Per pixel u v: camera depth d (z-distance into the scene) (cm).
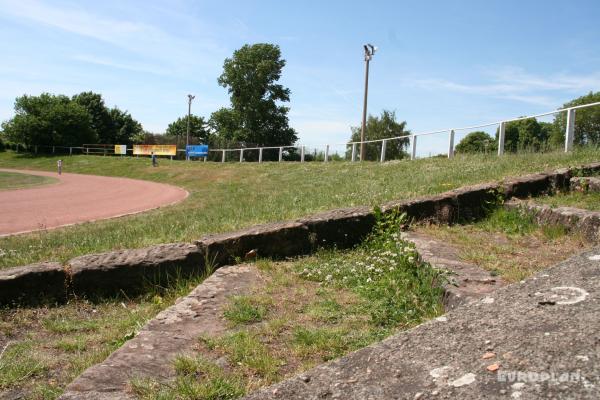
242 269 584
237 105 6638
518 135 1357
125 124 8719
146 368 332
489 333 286
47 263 570
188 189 2400
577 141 1157
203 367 334
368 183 1280
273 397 263
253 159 4547
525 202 754
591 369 231
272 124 6838
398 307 441
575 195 790
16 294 529
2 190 2409
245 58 6481
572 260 379
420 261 526
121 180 3266
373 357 286
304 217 697
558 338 262
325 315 436
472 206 776
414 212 731
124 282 565
